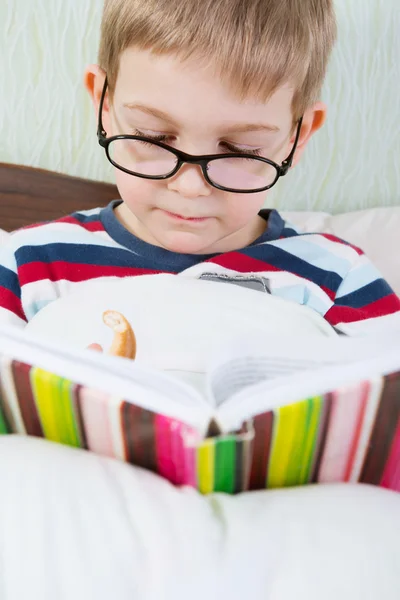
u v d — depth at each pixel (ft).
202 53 1.82
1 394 1.37
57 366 1.27
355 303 2.65
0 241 2.80
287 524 1.19
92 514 1.16
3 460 1.28
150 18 1.87
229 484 1.30
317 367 1.39
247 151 2.07
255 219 2.90
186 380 1.79
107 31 2.12
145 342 1.93
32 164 3.63
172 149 2.00
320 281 2.64
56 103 3.55
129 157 2.12
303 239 2.79
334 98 3.89
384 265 3.51
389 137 4.07
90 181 3.60
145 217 2.31
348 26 3.74
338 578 1.07
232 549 1.10
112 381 1.24
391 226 3.66
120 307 2.03
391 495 1.36
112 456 1.38
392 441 1.40
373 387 1.26
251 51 1.85
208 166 2.03
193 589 1.02
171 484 1.33
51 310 2.10
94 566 1.06
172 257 2.54
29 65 3.42
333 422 1.28
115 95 2.11
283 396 1.20
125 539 1.11
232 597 1.02
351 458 1.41
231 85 1.84
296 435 1.26
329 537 1.16
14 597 1.00
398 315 2.59
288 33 1.97
